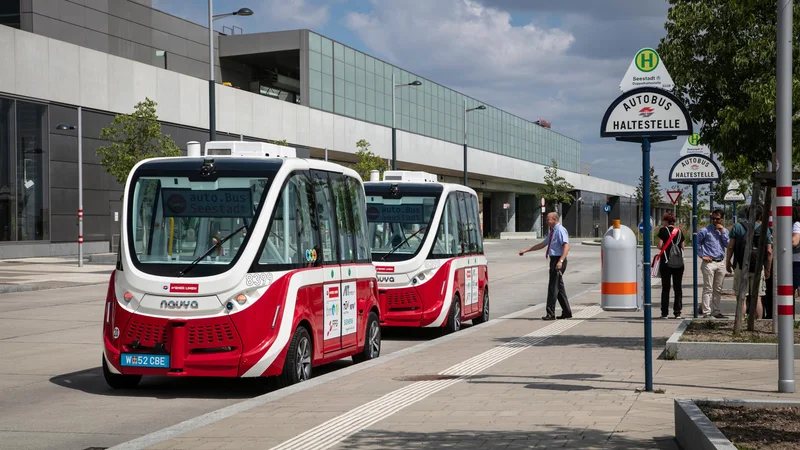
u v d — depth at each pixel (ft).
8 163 127.03
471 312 57.47
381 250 52.13
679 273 57.31
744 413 22.63
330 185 39.55
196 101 160.97
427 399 28.91
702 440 18.83
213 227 33.76
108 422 28.53
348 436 23.35
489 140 305.94
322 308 36.73
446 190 53.88
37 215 132.98
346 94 206.59
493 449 21.42
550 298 58.39
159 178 34.83
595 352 40.70
